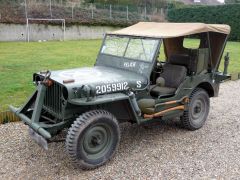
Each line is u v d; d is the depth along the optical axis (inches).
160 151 190.5
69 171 166.7
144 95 193.2
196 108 223.8
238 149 194.9
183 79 211.0
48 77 169.8
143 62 196.9
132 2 1425.9
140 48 201.5
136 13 1290.6
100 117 165.0
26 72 397.4
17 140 201.6
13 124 227.9
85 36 1043.9
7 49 666.8
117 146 176.9
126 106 179.8
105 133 171.8
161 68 225.3
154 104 191.6
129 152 189.0
